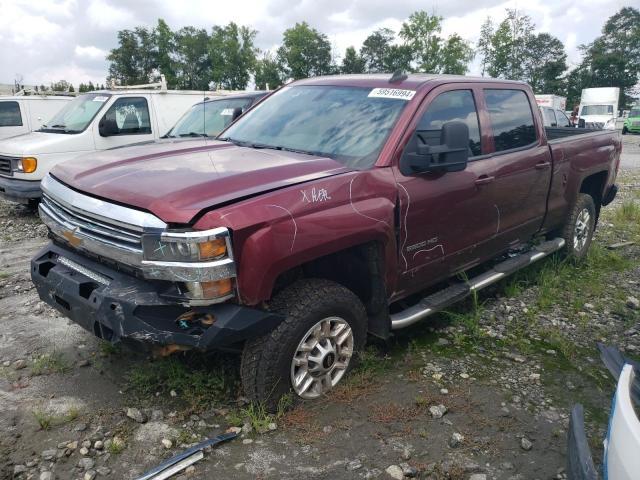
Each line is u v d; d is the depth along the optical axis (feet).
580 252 20.12
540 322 15.30
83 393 11.15
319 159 11.25
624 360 7.75
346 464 9.19
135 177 9.97
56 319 14.75
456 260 13.65
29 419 10.27
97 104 31.35
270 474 8.91
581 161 18.54
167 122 34.17
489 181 13.87
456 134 11.53
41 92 51.80
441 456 9.48
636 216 28.81
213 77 213.87
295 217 9.50
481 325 14.92
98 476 8.83
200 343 8.99
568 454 6.96
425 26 190.39
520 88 16.22
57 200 10.80
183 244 8.55
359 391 11.15
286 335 9.87
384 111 12.39
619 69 230.07
